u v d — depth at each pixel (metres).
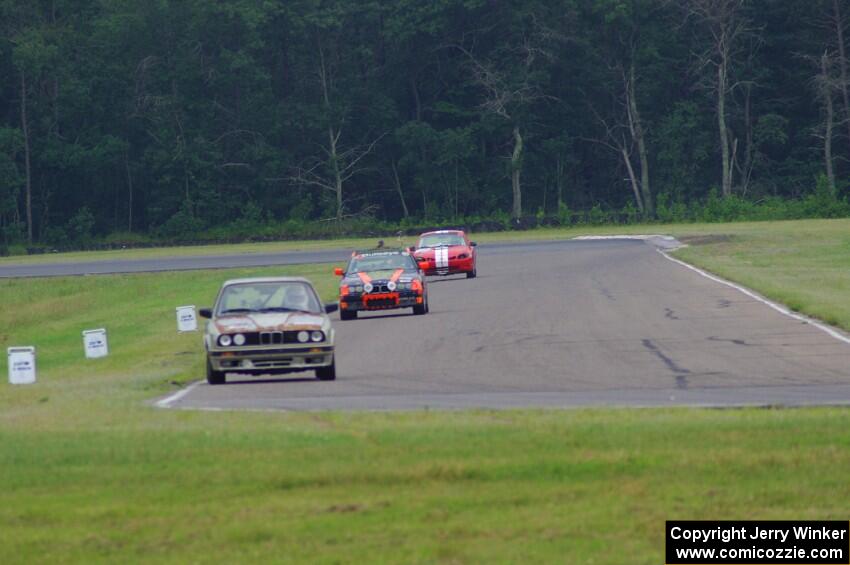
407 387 57.22
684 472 35.28
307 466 36.75
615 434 40.16
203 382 63.28
